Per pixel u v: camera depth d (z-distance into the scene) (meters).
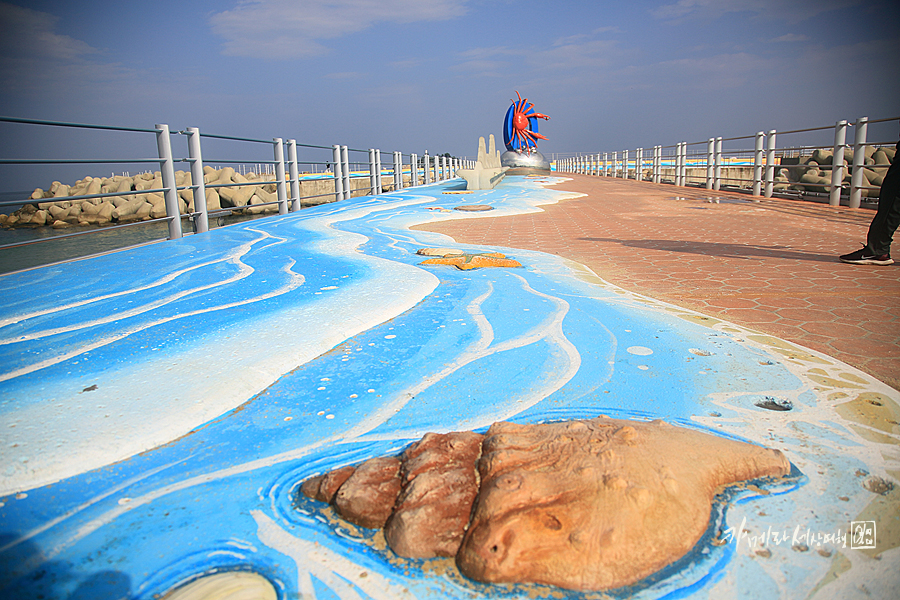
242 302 3.65
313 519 1.43
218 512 1.46
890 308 3.32
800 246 5.79
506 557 1.19
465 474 1.45
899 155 4.34
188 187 7.28
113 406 2.05
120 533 1.38
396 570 1.24
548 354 2.62
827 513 1.40
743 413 1.98
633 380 2.29
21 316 3.36
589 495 1.28
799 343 2.72
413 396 2.17
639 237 6.70
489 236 7.02
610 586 1.16
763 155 13.24
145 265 5.07
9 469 1.64
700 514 1.32
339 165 13.23
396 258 5.37
